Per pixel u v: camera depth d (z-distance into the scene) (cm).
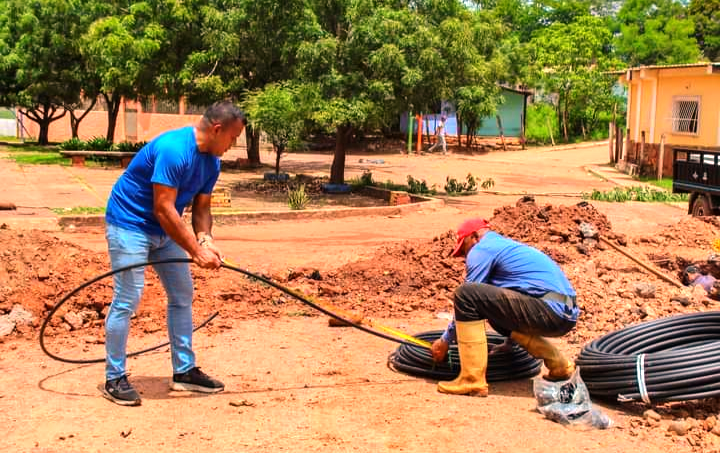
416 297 895
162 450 468
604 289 914
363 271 958
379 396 576
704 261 1093
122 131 4597
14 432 493
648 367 550
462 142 4778
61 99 3825
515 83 5003
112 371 551
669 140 3075
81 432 494
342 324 781
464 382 586
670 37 5684
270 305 849
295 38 2191
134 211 542
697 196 1781
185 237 534
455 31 2080
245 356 675
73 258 841
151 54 2708
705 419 538
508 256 577
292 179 2612
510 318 566
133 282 545
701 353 548
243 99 2644
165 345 687
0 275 786
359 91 2066
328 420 522
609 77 5203
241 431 500
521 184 2823
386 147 4469
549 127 5094
